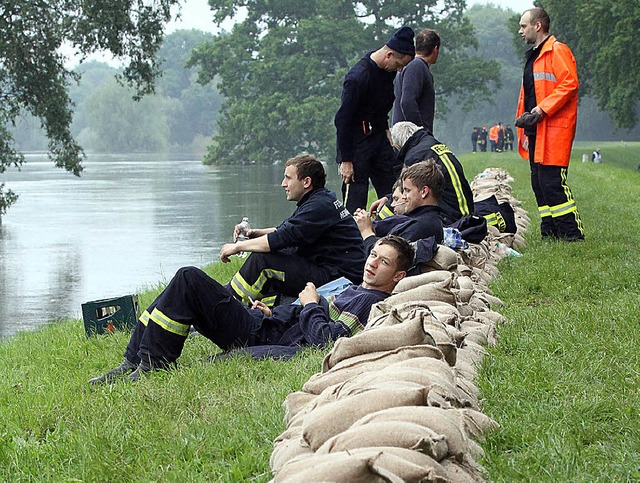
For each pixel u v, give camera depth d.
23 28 33.62
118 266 23.75
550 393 5.50
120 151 156.12
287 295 8.05
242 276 8.03
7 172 80.12
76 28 33.47
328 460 3.67
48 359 8.41
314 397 4.99
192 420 5.48
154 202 45.03
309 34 86.12
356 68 10.71
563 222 11.88
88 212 39.69
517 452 4.61
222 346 7.20
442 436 3.83
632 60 50.22
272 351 6.96
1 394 6.95
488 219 11.41
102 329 9.00
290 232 7.91
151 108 158.75
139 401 5.98
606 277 9.35
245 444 5.01
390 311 5.74
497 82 86.31
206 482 4.59
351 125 10.84
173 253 26.12
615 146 87.75
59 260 25.25
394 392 4.20
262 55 88.69
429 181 8.32
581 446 4.68
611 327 6.98
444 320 6.05
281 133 89.50
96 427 5.46
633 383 5.57
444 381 4.61
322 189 8.16
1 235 31.62
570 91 11.58
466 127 129.00
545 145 11.81
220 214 38.22
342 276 8.09
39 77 34.50
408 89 11.47
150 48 34.56
